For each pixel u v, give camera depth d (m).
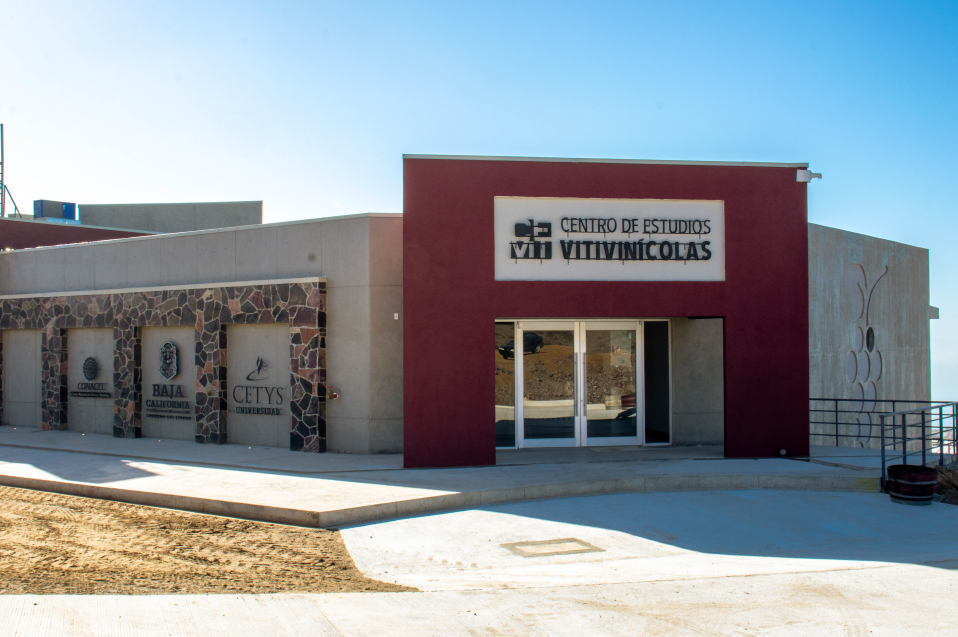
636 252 14.12
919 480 10.95
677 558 8.28
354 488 11.40
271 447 16.41
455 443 13.54
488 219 13.77
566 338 16.12
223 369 17.06
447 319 13.60
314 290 15.69
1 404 21.53
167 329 18.16
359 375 15.45
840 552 8.53
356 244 15.59
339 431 15.63
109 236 27.33
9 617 5.35
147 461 14.70
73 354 20.05
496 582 7.15
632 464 13.49
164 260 18.44
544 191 13.93
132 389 18.36
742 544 8.95
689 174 14.32
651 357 16.45
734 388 14.27
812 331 19.62
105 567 7.72
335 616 5.65
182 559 8.16
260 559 8.23
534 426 15.95
